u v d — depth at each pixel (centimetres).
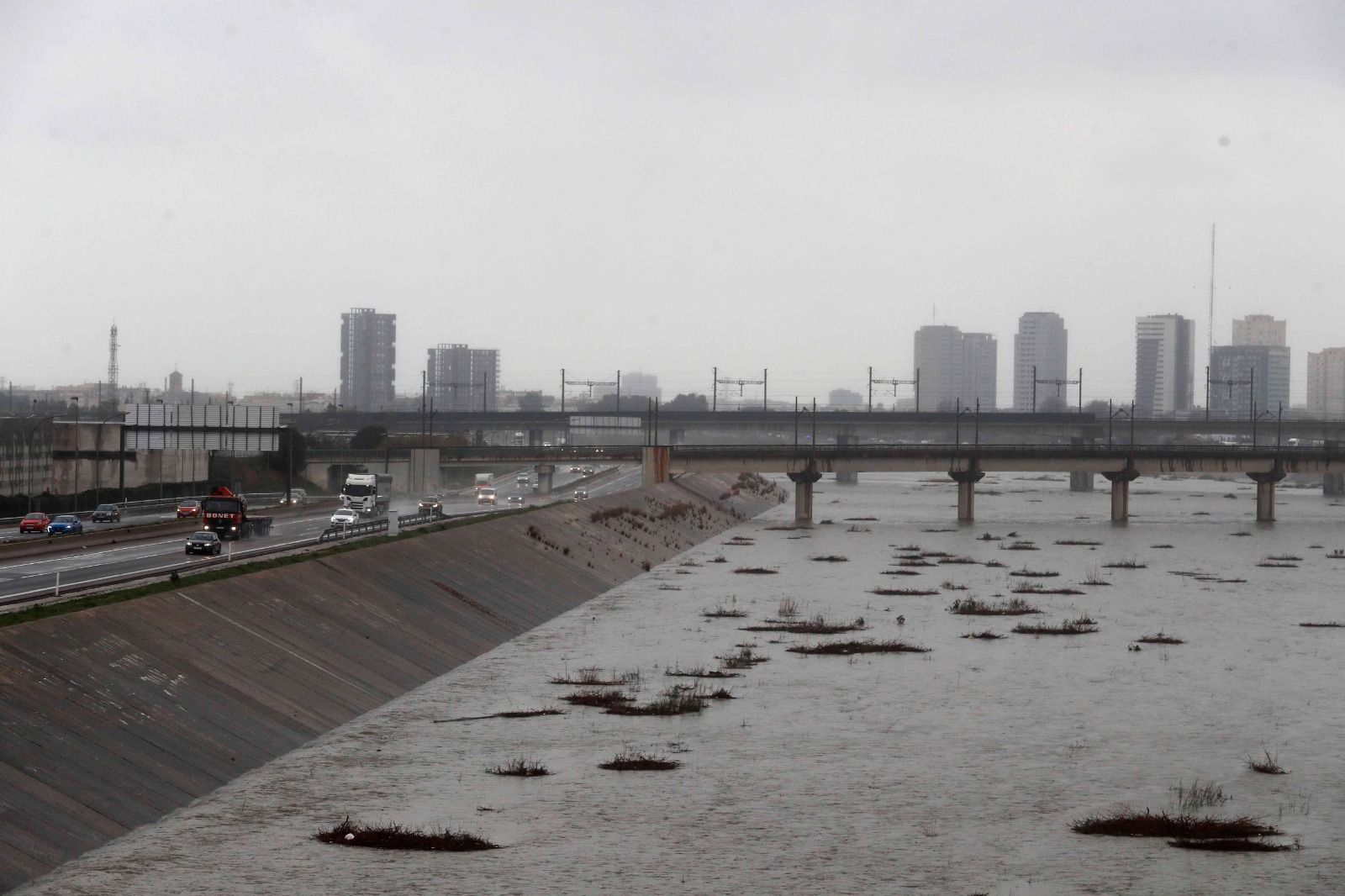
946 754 7506
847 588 14475
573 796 6625
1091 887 5531
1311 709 8688
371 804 6431
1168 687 9312
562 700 8650
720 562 17125
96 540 13162
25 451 17625
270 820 6159
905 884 5531
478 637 10706
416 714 8238
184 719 7038
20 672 6506
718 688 9069
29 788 5775
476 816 6294
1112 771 7225
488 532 14425
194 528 14862
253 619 8738
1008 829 6250
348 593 10125
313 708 7969
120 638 7425
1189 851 5981
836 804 6569
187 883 5341
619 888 5428
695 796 6662
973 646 10800
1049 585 14812
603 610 12738
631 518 19300
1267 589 14638
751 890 5444
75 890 5209
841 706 8600
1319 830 6272
